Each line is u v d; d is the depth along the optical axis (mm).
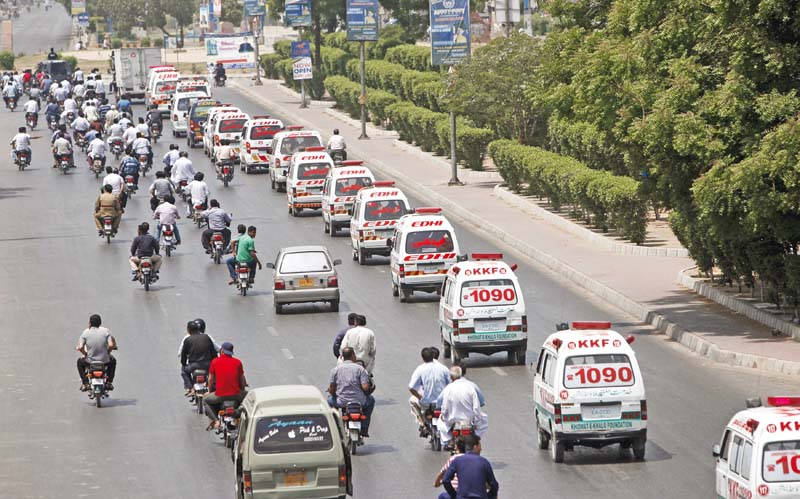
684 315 57531
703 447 39625
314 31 188000
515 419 43875
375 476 37906
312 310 63750
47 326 61719
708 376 48625
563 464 38500
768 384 46938
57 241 85125
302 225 89188
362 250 75500
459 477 30719
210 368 41719
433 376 40656
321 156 92562
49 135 148000
